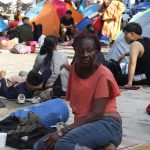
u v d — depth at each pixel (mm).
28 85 7234
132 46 8391
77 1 23406
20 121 5016
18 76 7652
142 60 8516
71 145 3652
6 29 19297
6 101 7344
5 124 5254
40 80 7203
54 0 21141
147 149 4945
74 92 3969
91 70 3900
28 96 7355
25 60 13125
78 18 21109
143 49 8430
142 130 5691
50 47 7617
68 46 18375
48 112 5367
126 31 8484
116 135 3881
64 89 7109
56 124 5441
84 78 3928
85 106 3930
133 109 6809
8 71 10672
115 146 3908
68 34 20125
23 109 5441
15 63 12336
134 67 8383
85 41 3836
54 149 3738
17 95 7324
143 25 10797
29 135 4836
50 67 7535
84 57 3824
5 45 16125
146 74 8633
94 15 21016
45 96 7109
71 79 4027
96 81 3875
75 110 3986
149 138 5371
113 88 3881
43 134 4879
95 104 3857
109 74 3908
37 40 18797
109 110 3930
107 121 3867
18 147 4832
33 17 21016
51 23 20625
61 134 3861
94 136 3752
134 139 5309
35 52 15891
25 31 17234
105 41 17469
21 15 23641
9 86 7453
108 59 10508
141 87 8609
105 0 19344
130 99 7523
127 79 8578
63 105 5613
